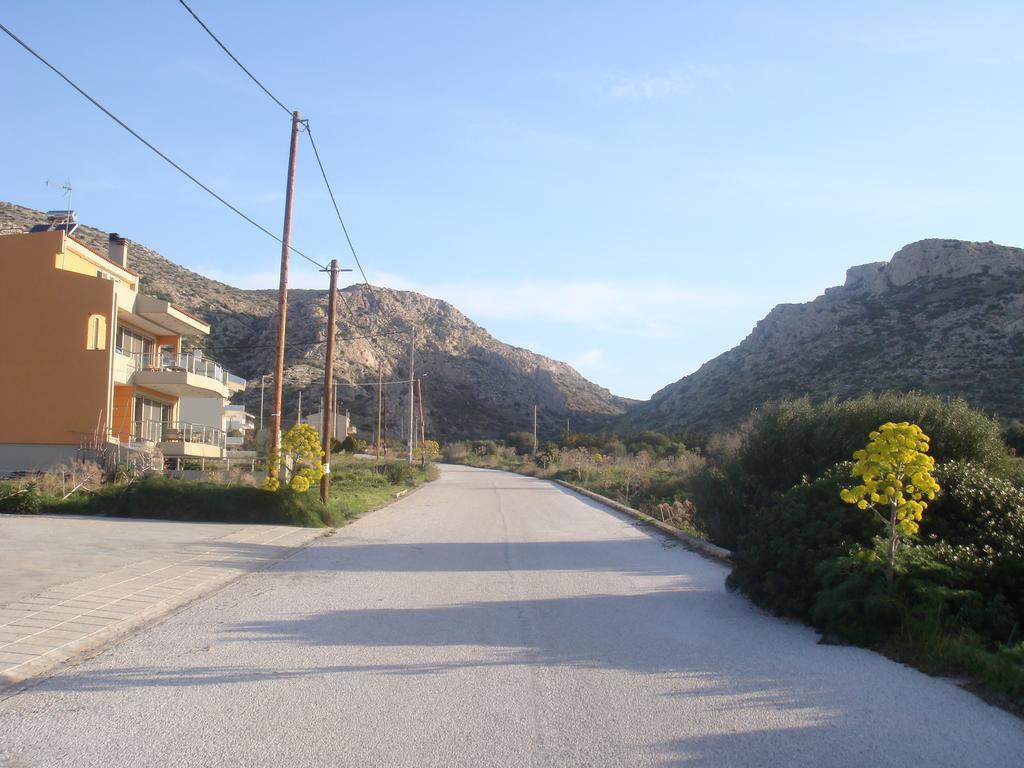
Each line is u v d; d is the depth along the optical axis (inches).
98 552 526.9
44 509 807.1
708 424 2437.3
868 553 341.7
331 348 919.0
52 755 200.1
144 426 1408.7
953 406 665.0
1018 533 351.9
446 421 4330.7
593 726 224.8
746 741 213.8
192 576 454.3
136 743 208.5
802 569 367.9
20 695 247.1
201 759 198.4
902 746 210.7
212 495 783.1
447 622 356.2
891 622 316.5
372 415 3927.2
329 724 224.2
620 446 2659.9
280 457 814.5
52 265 1284.4
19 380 1259.8
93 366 1263.5
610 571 508.7
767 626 353.7
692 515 916.0
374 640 322.0
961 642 290.5
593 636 332.5
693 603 405.1
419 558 562.9
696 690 259.3
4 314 1274.6
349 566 521.7
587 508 1069.1
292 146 840.9
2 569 445.4
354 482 1369.3
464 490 1465.3
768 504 697.0
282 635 329.1
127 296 1344.7
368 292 4707.2
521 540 680.4
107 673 272.5
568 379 5703.7
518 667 284.7
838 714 235.8
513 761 199.3
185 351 1756.9
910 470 337.1
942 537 372.5
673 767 196.2
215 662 287.3
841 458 700.7
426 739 213.5
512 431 4419.3
